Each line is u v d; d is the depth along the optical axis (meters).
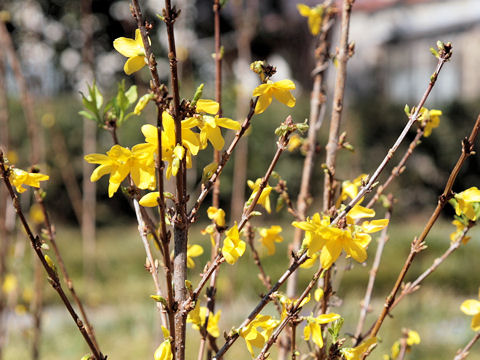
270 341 1.15
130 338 5.40
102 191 13.75
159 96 0.95
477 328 1.54
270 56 18.58
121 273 8.69
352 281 7.54
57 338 5.36
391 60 21.39
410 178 14.32
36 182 1.20
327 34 2.05
